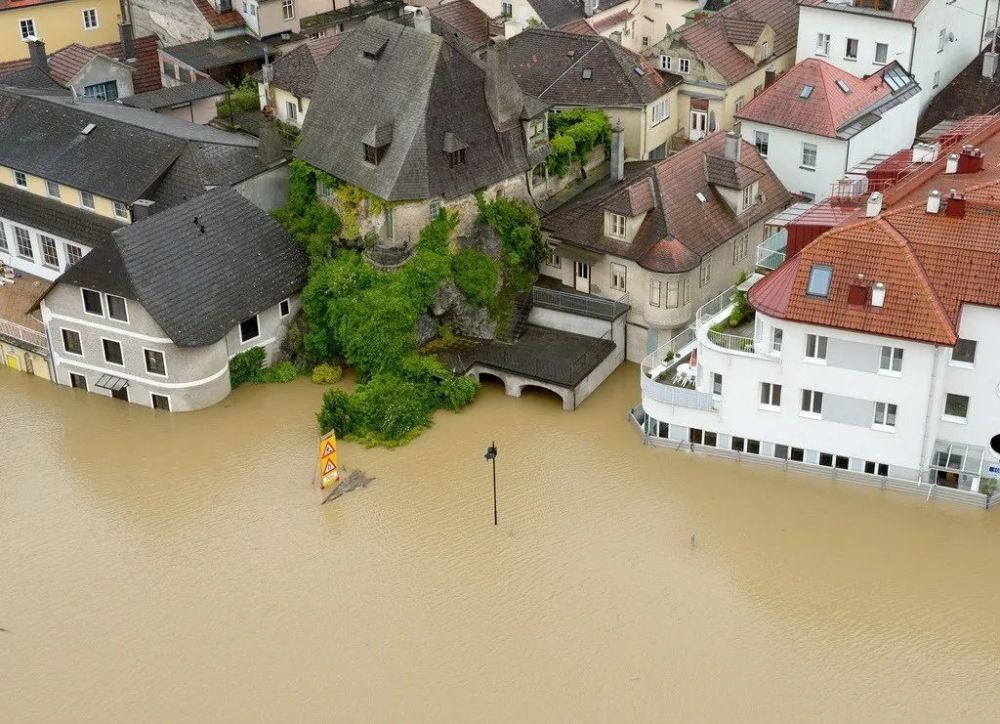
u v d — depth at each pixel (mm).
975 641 51344
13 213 76125
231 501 60906
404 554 57094
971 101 83062
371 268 69250
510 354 69188
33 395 70062
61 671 51406
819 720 47969
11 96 79500
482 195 71500
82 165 74062
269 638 52719
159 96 85188
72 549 58094
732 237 70000
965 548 56188
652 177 69062
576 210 71438
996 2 89562
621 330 70000
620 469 62250
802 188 78750
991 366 56125
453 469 62625
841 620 52656
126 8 100312
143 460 64062
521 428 65625
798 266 57938
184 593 55281
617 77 80438
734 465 62094
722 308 65500
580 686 49875
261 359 69812
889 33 81188
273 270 69688
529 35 84500
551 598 54375
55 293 67500
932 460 59156
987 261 55625
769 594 54156
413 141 68250
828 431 59656
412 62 70188
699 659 51031
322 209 72562
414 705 49219
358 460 63375
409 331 68438
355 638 52562
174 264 66062
